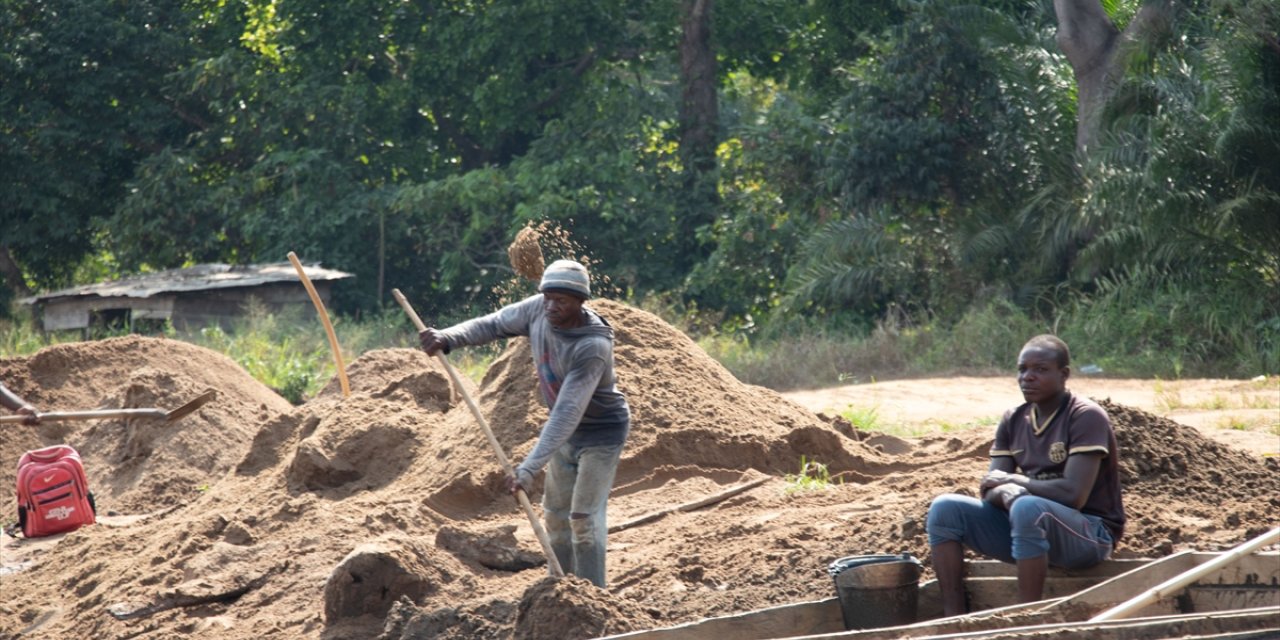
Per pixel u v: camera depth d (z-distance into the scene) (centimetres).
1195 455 1036
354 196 4231
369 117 4366
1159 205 2711
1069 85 3244
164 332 3469
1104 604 706
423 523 1123
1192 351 2625
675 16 4262
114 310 3997
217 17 4619
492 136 4494
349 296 4191
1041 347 764
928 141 3291
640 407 1300
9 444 1783
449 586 900
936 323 3053
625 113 4231
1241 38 2681
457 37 4203
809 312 3556
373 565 879
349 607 877
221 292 3712
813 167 3600
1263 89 2678
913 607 757
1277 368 2469
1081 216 2869
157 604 987
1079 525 742
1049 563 750
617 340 1397
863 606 745
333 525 1102
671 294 3975
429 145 4591
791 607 748
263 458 1440
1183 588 713
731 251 3866
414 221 4372
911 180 3328
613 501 1195
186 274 3953
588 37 4209
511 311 859
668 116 4553
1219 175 2736
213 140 4534
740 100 5356
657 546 1016
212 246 4494
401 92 4325
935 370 2784
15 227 4441
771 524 1007
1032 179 3291
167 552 1109
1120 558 800
